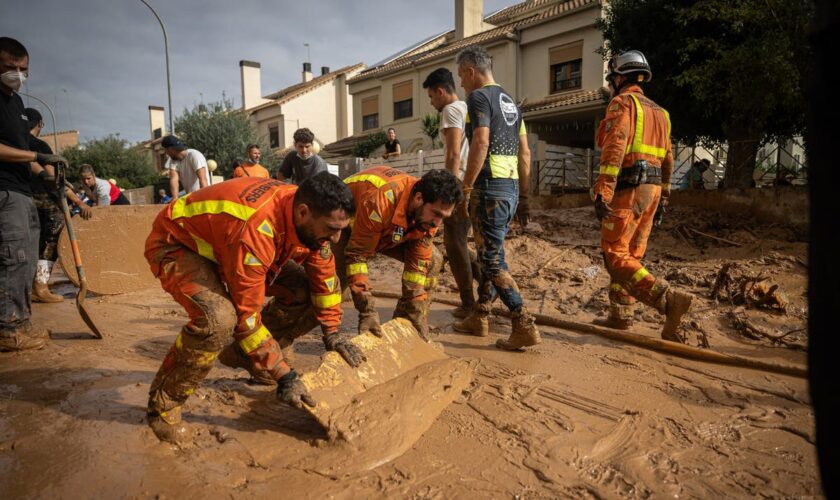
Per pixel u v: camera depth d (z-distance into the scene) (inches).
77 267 161.0
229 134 1093.8
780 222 333.7
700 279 233.5
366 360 120.8
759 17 337.4
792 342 159.8
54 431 101.7
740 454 97.0
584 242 329.1
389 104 915.4
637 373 137.3
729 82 360.5
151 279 247.0
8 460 91.0
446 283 257.6
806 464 93.4
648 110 157.6
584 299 216.7
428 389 115.3
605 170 154.6
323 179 89.7
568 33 657.0
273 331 130.2
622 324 171.8
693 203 378.3
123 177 1422.2
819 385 42.6
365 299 130.2
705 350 147.6
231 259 90.9
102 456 92.7
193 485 84.4
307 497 81.9
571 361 146.5
